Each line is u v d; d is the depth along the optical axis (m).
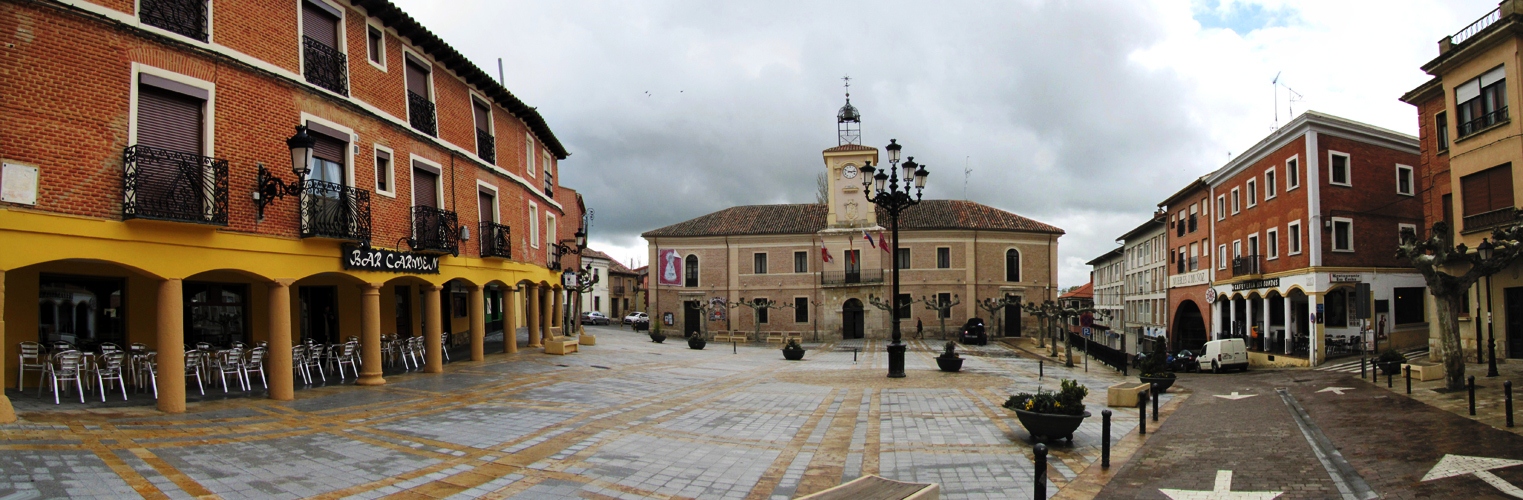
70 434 8.70
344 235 13.83
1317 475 8.46
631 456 9.29
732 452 9.70
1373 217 28.20
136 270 10.57
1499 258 14.36
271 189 12.32
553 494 7.48
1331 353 27.53
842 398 15.11
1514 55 18.19
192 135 11.52
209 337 15.38
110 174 10.27
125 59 10.59
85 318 13.17
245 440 9.23
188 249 11.16
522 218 23.69
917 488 6.10
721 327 51.81
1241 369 27.50
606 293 78.94
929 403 14.39
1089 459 9.50
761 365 25.19
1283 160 29.45
